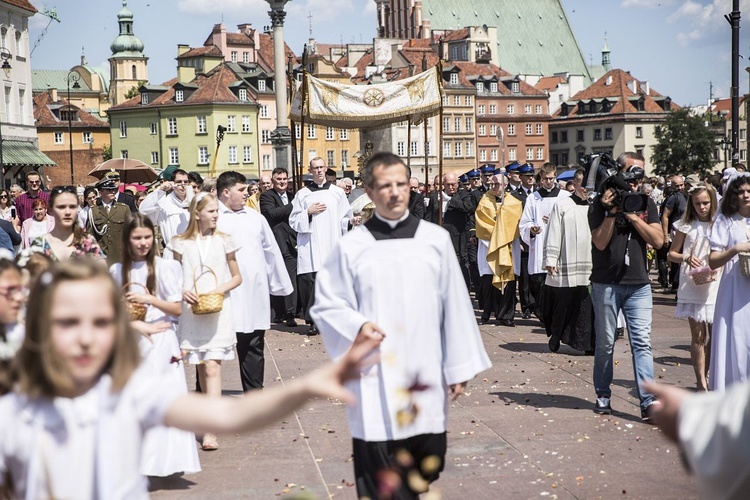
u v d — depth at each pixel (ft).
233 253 25.29
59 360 9.08
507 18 492.54
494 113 350.23
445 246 16.28
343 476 22.02
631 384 32.19
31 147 201.26
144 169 87.45
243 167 302.86
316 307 16.08
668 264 55.62
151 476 22.30
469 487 20.90
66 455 9.17
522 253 48.70
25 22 199.62
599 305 27.40
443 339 16.44
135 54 487.61
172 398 9.42
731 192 25.77
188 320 24.72
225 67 309.01
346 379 9.41
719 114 386.93
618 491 20.43
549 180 45.98
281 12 89.76
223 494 20.84
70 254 23.73
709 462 8.73
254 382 29.99
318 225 44.75
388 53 344.90
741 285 25.45
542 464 22.66
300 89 51.52
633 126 371.97
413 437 15.88
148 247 22.27
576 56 501.97
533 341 42.32
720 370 25.66
